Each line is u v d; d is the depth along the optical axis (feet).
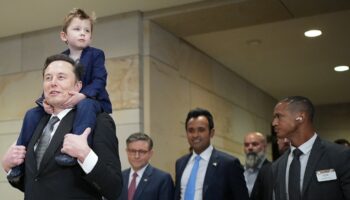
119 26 25.63
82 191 8.64
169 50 27.50
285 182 14.40
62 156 8.54
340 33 30.35
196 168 18.43
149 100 24.88
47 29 27.35
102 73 12.25
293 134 14.34
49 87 9.17
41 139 9.11
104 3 24.07
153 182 18.90
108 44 25.72
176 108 27.73
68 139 8.36
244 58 34.78
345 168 13.24
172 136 26.86
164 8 25.08
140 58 25.14
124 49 25.36
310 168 13.66
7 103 27.68
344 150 13.60
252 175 23.35
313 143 14.14
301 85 43.37
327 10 24.58
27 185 8.75
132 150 19.29
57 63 9.43
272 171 15.20
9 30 27.37
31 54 27.55
